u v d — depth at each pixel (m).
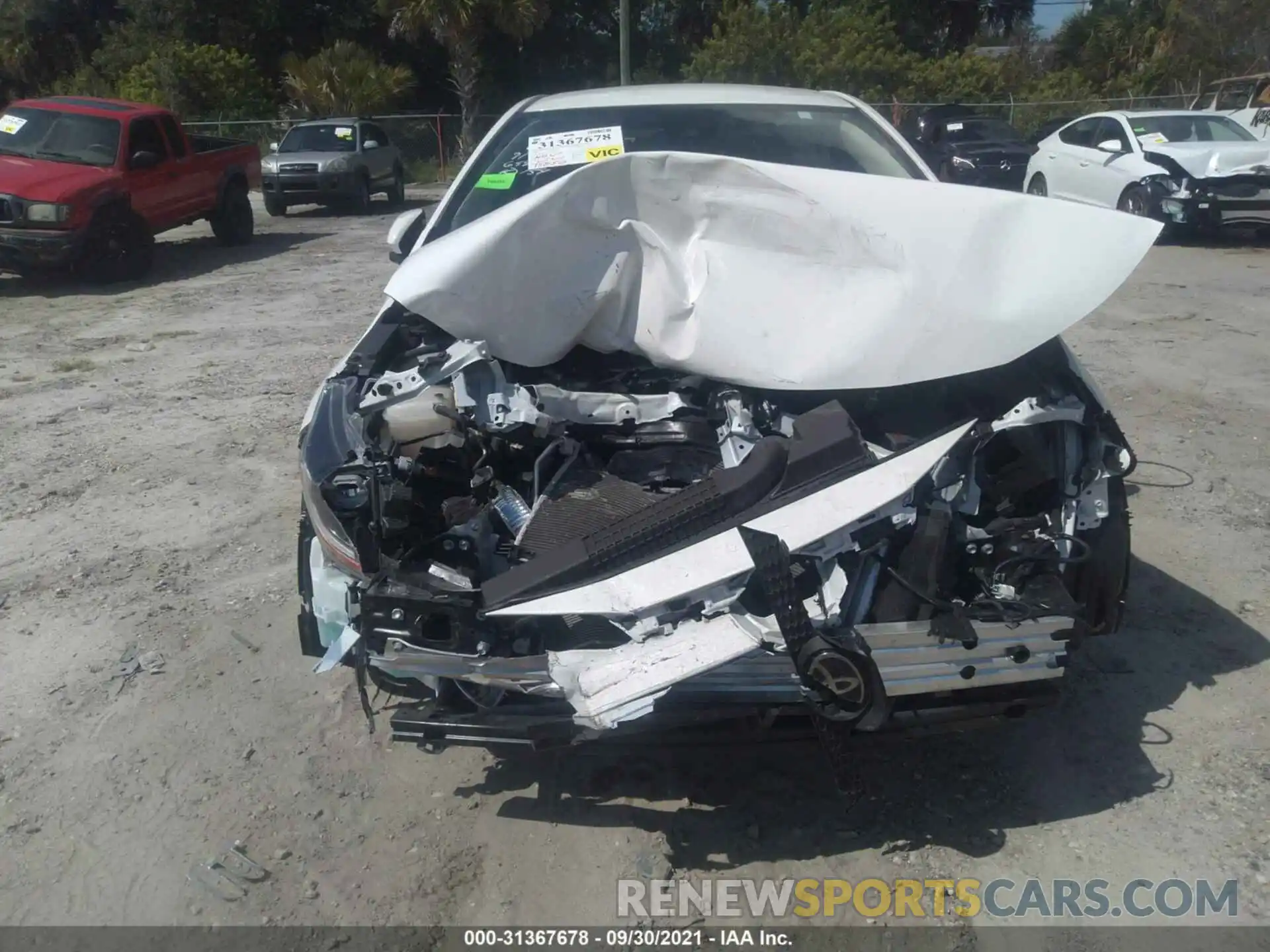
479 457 3.13
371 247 15.13
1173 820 3.15
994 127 19.14
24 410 7.07
